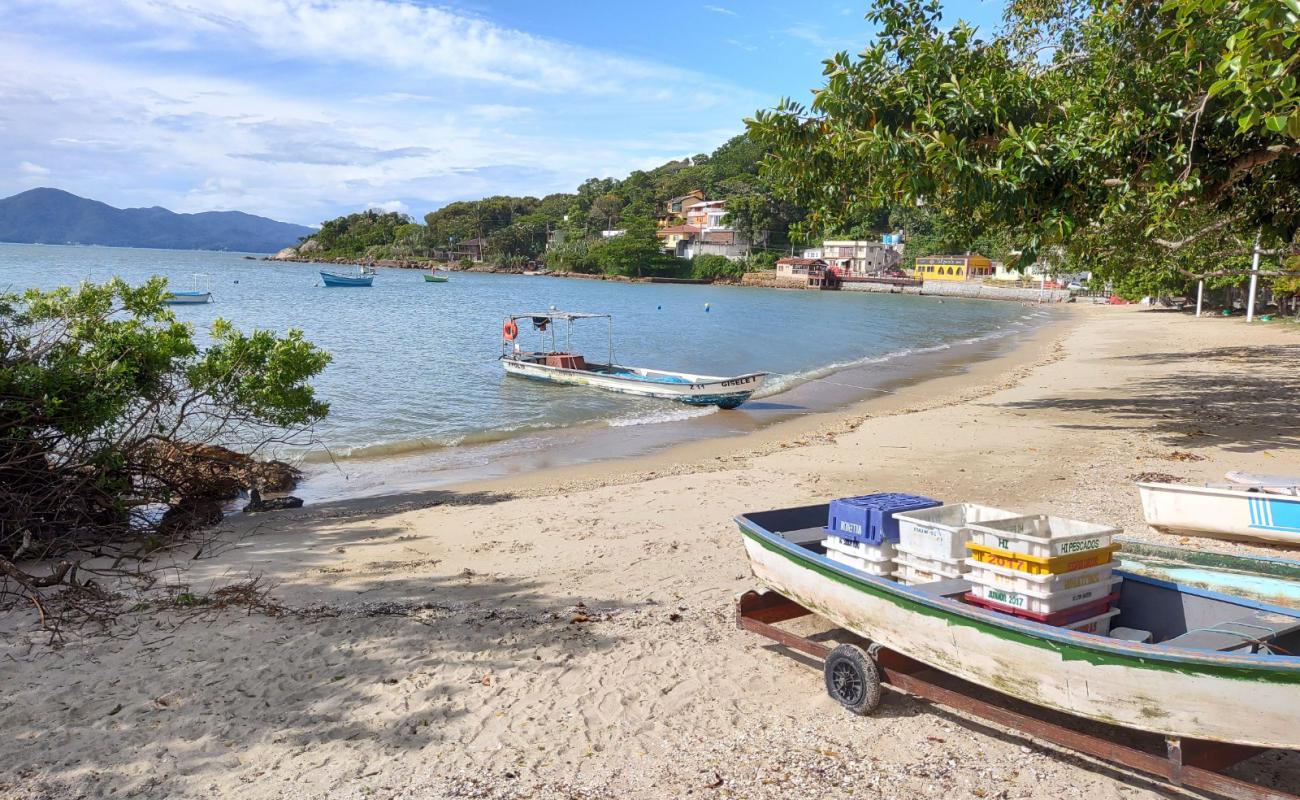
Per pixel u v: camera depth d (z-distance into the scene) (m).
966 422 19.39
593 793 4.85
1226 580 6.05
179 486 12.02
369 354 33.69
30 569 9.05
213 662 6.60
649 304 76.38
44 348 10.51
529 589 8.49
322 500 13.42
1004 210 13.12
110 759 5.19
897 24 15.77
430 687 6.21
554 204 188.62
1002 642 4.88
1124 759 4.58
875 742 5.41
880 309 78.56
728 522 11.25
